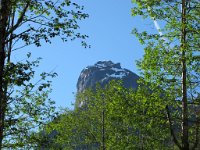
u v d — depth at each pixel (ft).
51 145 55.47
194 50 55.42
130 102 56.85
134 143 88.17
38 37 41.65
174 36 57.77
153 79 56.44
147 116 55.52
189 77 57.98
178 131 59.16
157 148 82.53
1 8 40.68
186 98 55.57
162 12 58.18
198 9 57.00
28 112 54.75
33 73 41.34
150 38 57.88
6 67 40.40
